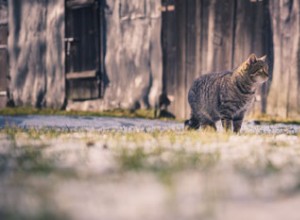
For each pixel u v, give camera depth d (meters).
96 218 2.22
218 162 4.12
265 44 12.59
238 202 2.59
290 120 11.98
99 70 15.15
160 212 2.32
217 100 8.59
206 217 2.21
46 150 5.04
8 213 2.28
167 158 4.31
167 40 13.97
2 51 17.28
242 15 12.91
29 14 16.58
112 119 12.91
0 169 3.88
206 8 13.41
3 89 17.25
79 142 6.07
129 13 14.57
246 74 8.40
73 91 15.77
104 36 15.09
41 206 2.41
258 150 5.15
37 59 16.42
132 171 3.60
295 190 2.92
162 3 13.99
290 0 12.23
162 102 14.04
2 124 11.62
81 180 3.25
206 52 13.42
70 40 15.71
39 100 16.39
